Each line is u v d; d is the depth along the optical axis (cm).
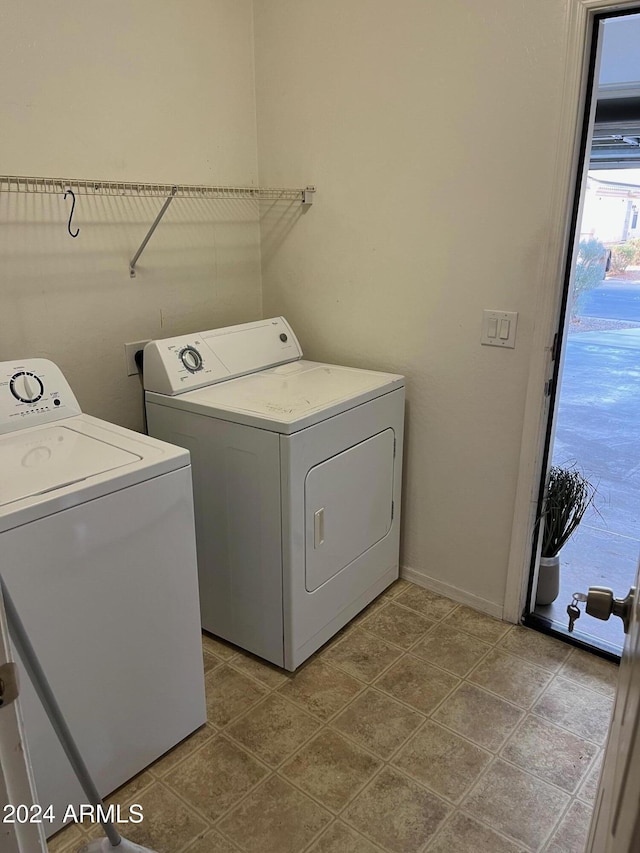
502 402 213
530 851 146
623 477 371
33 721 139
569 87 177
